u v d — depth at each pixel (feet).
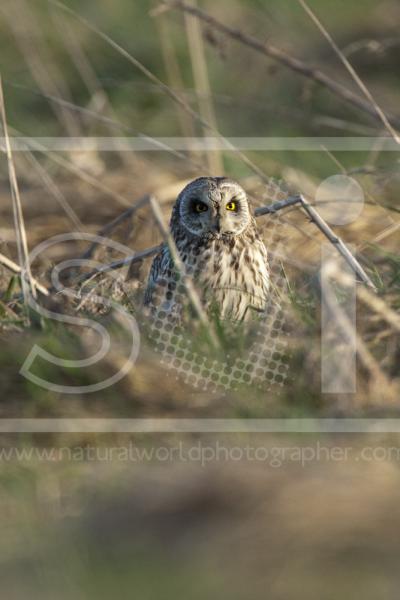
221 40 51.21
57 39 86.99
